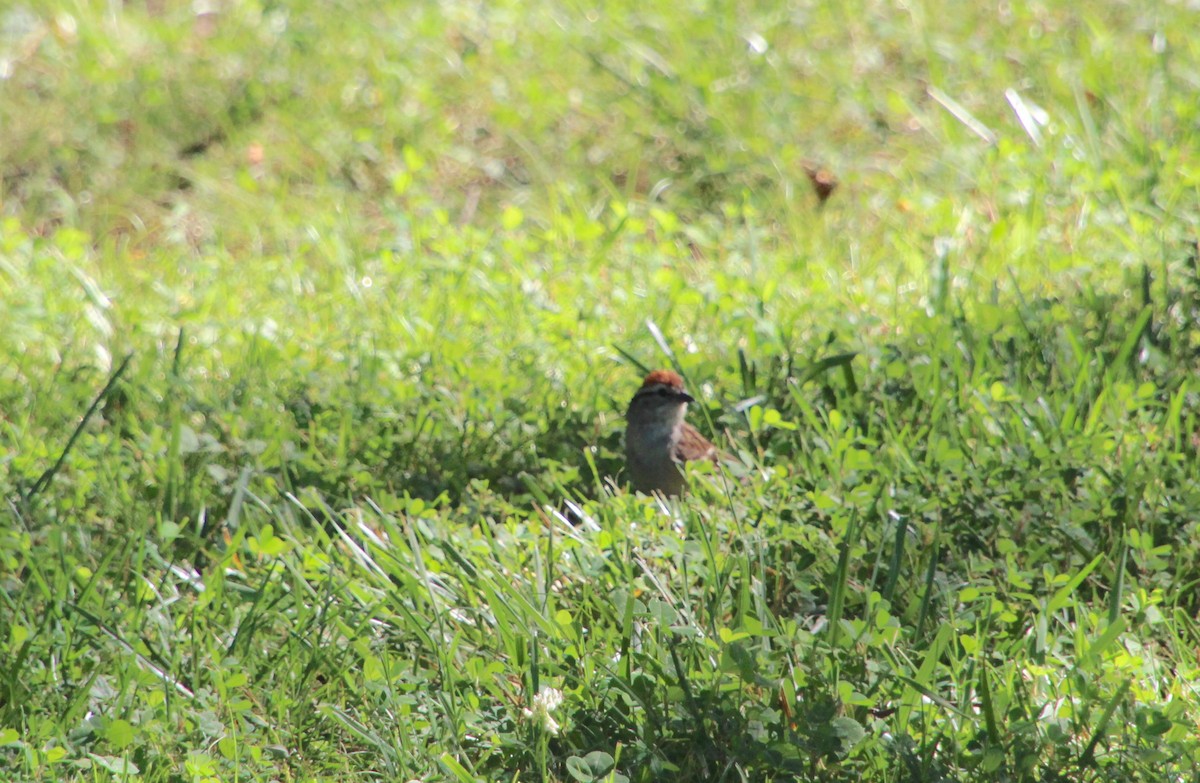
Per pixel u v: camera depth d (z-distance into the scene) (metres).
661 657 7.79
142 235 16.88
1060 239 15.11
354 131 18.23
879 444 10.53
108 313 14.32
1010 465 9.55
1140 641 8.40
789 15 20.84
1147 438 10.21
